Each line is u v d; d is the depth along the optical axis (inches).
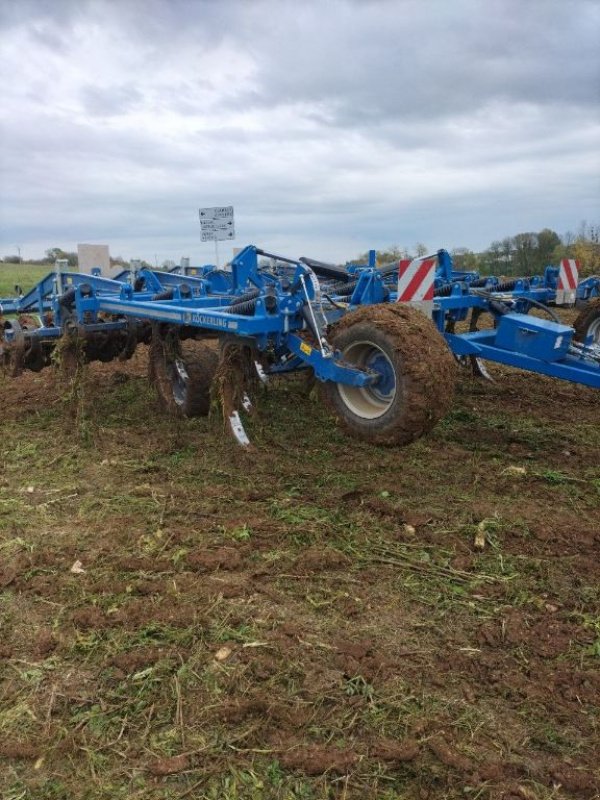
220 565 145.6
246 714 102.2
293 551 152.5
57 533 165.9
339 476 198.4
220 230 492.1
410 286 189.0
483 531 159.3
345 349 175.6
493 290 300.7
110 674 112.0
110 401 302.2
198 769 92.4
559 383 327.0
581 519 167.6
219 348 230.2
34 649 119.1
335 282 306.0
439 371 160.7
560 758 93.7
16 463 220.2
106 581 139.9
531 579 138.9
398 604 130.7
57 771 93.0
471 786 88.8
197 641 119.5
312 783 89.9
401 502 178.5
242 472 205.0
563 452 220.7
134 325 287.7
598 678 108.3
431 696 105.3
